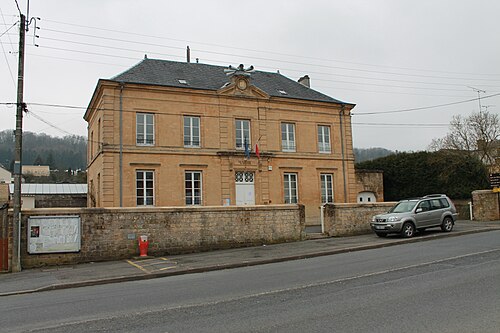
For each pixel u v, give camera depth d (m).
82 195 38.50
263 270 12.10
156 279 11.85
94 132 27.16
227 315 6.84
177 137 24.48
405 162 36.16
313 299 7.67
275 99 27.67
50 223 14.94
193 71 27.89
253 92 27.02
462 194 32.91
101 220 15.64
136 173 23.34
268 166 26.97
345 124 30.23
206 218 17.31
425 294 7.61
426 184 34.91
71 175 62.22
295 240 18.98
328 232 20.05
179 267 13.18
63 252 14.98
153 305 7.94
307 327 5.93
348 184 29.77
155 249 16.34
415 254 13.01
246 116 26.72
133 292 9.62
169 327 6.32
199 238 17.09
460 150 33.59
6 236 14.14
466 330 5.48
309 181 28.33
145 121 23.97
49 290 10.89
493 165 32.78
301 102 28.50
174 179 24.12
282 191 27.30
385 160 37.56
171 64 27.84
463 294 7.45
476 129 33.75
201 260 14.49
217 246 17.38
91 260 15.34
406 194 36.00
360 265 11.52
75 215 15.28
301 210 19.33
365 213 20.97
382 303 7.11
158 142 23.95
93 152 27.56
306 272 10.95
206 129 25.39
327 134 29.77
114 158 22.78
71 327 6.62
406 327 5.73
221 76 28.45
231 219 17.77
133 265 14.06
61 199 35.72
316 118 29.17
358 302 7.26
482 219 25.47
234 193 25.67
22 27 14.91
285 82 31.64
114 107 23.11
